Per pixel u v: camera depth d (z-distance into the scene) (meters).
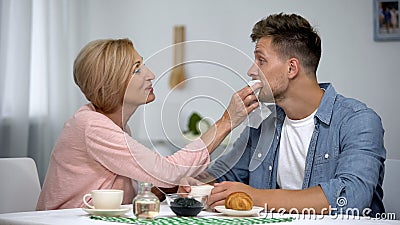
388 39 3.27
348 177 1.68
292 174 1.97
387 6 3.27
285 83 1.92
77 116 1.88
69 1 3.73
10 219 1.47
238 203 1.55
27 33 3.46
